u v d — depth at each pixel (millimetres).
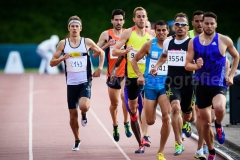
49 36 87062
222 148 24062
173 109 20484
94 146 24969
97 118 33594
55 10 89938
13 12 89500
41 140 26516
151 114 21375
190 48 19688
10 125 31141
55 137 27281
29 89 49938
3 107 38688
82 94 22938
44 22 88500
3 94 46312
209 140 19875
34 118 33719
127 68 23734
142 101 24266
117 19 26141
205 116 19766
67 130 29312
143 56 21891
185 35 20906
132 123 23391
